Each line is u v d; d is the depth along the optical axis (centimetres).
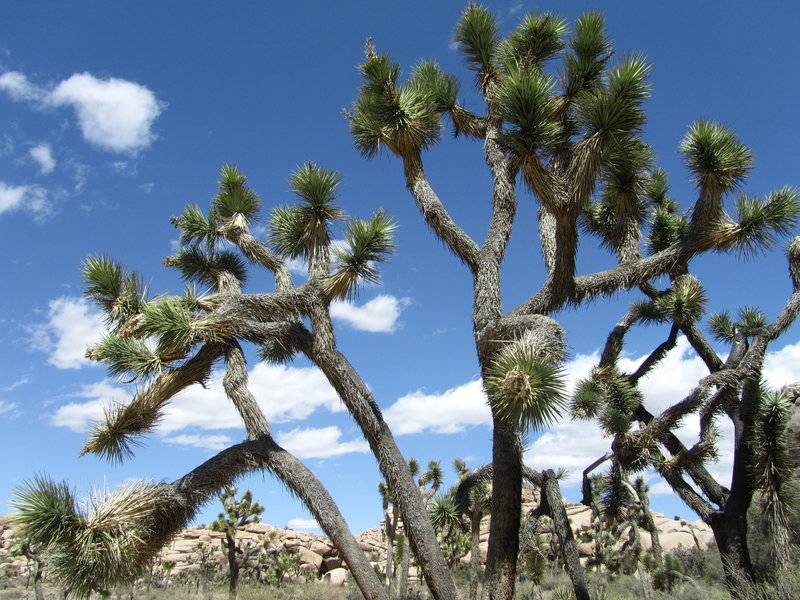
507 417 426
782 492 714
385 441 600
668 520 3112
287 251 743
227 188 810
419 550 561
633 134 582
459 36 769
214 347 651
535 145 560
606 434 814
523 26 770
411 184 696
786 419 727
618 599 1270
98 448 598
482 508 810
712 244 664
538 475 689
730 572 729
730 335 927
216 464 590
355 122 726
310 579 2927
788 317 780
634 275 660
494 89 709
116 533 519
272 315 651
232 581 1745
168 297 648
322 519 573
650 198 985
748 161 664
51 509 499
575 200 571
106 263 641
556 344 484
